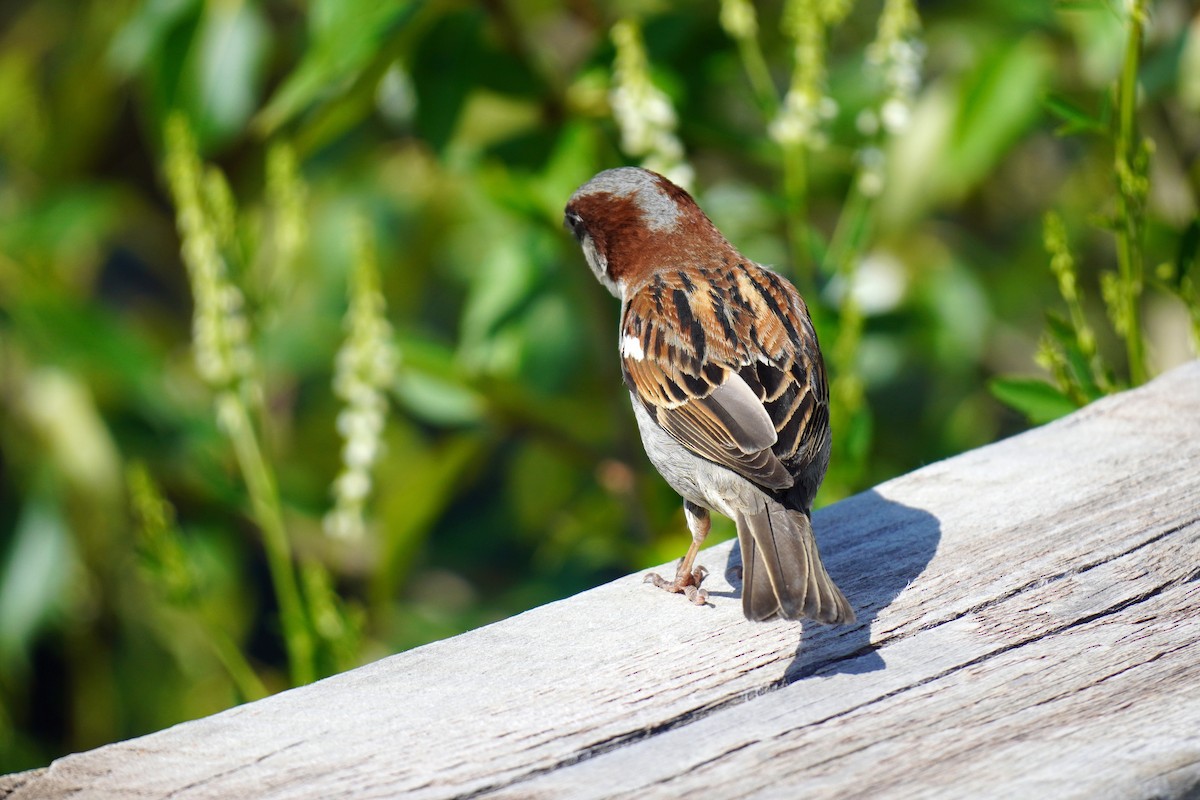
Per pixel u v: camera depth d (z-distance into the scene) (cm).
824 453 671
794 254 1008
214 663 1236
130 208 1308
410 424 1295
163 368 1106
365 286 901
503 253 1086
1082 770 445
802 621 551
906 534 617
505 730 487
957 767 453
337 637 897
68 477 1191
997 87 1052
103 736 1273
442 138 1033
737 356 684
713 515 969
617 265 785
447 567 1385
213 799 459
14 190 1264
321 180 1280
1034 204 1401
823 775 454
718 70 1055
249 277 920
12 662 1236
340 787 461
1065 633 532
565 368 1122
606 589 590
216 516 1222
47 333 1084
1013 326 1347
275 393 1299
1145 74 1015
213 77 1037
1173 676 498
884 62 929
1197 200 1178
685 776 458
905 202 1076
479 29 1026
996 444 696
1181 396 721
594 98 1038
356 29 910
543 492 1324
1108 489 637
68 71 1235
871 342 1123
